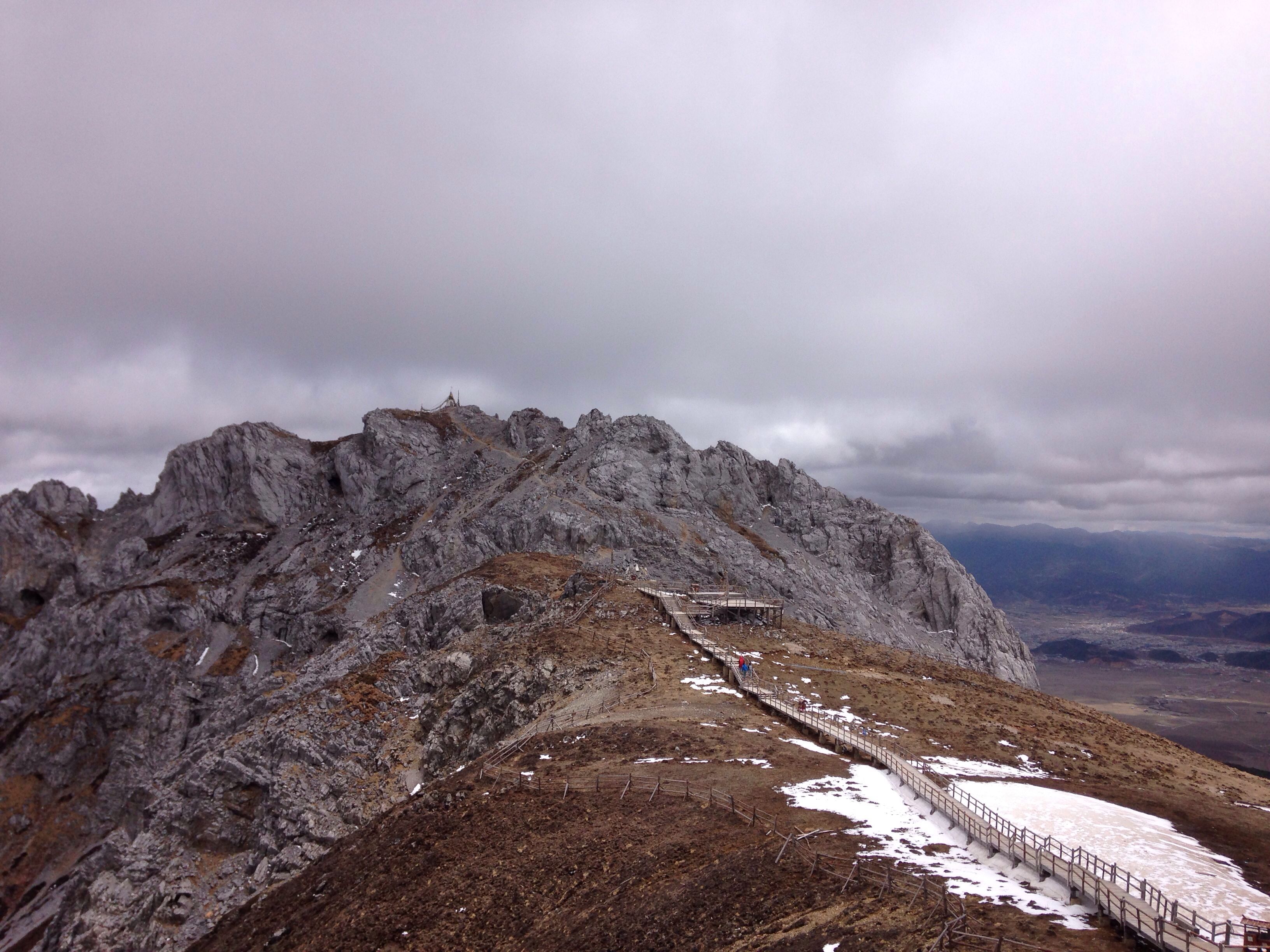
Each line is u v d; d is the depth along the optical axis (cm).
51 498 19188
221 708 11250
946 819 3191
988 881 2577
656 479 15212
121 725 13150
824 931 2236
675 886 2736
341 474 18562
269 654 14100
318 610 14088
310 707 7988
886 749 4203
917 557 15888
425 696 8112
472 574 11012
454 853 3550
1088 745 5112
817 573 14275
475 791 4153
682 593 9381
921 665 7662
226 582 15900
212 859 6856
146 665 13800
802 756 4141
